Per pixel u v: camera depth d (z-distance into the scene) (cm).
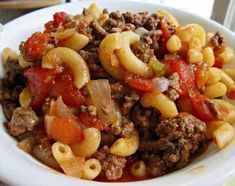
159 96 19
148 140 20
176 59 21
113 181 19
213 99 21
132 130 19
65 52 19
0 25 23
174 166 19
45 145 18
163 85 19
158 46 21
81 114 19
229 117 20
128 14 22
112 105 19
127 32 20
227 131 18
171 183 16
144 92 19
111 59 19
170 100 19
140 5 26
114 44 19
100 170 18
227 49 23
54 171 16
